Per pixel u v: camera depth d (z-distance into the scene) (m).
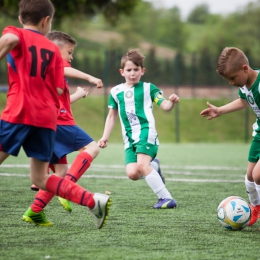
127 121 14.35
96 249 9.01
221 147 45.31
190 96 71.81
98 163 27.92
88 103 62.53
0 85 60.59
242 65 10.82
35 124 9.09
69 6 58.69
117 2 63.84
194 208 13.73
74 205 13.66
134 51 14.57
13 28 9.27
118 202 14.62
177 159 31.56
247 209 10.96
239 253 8.95
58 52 9.73
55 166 12.46
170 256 8.63
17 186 17.31
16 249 8.91
